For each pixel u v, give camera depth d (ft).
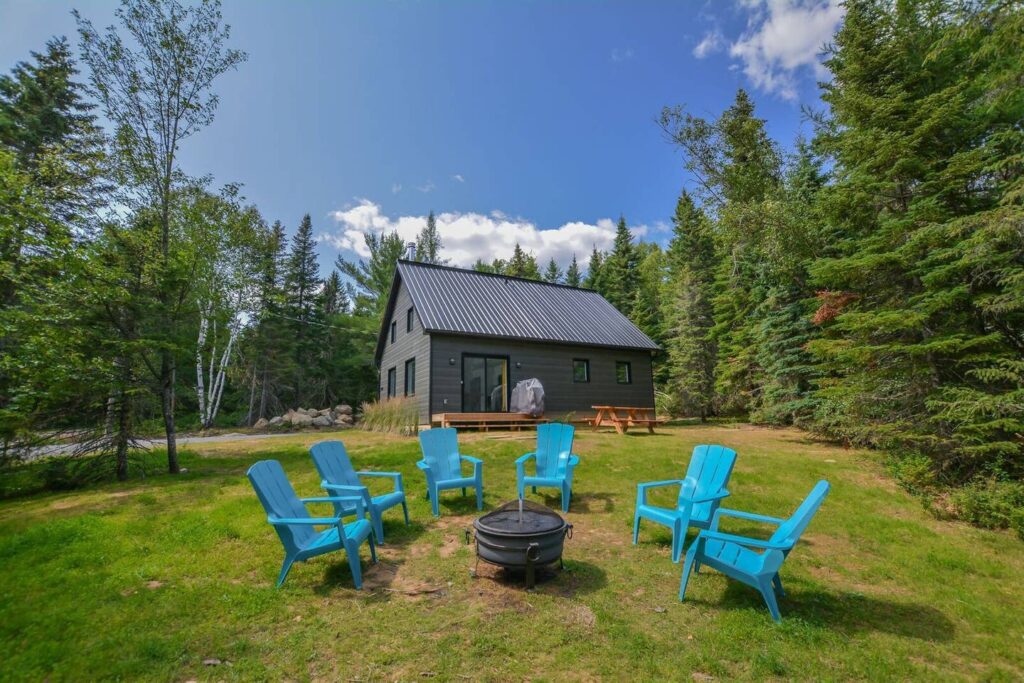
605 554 14.15
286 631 9.80
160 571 12.61
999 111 23.39
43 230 26.43
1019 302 20.17
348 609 10.75
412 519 17.21
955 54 25.79
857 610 11.08
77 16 28.02
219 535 15.31
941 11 25.38
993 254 20.84
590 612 10.62
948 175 24.07
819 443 34.88
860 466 25.89
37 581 11.93
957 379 24.20
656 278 116.47
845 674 8.52
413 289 49.03
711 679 8.30
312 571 12.76
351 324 92.68
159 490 21.94
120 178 30.40
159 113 30.83
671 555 13.78
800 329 42.60
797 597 11.62
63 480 25.07
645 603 11.09
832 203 29.07
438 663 8.68
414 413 41.68
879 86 28.27
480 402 44.88
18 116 50.14
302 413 75.77
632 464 25.94
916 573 13.34
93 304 26.81
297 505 13.47
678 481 15.46
